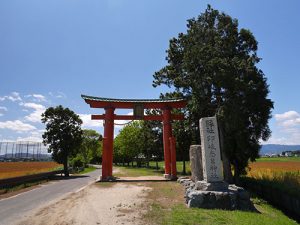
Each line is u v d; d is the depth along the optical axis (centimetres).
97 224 1060
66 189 2208
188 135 4153
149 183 2430
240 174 2995
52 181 3067
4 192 2070
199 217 1146
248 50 2870
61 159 4175
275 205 2045
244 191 1467
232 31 2833
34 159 12238
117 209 1319
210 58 2609
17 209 1370
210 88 2695
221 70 2403
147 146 6078
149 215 1188
